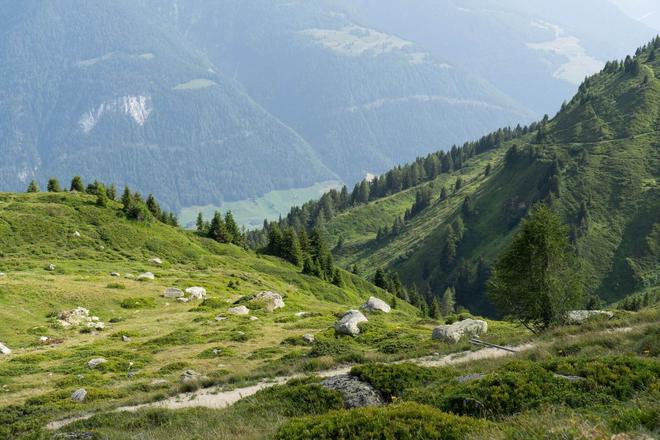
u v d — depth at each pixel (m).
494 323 69.69
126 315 67.50
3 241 96.00
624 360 18.72
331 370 34.81
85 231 108.94
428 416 15.36
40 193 123.12
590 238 188.12
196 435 19.75
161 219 152.25
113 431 23.28
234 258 129.75
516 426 13.74
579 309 45.19
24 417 29.95
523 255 43.56
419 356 36.09
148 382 37.25
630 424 12.57
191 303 75.75
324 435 15.07
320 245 150.00
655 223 185.38
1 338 53.16
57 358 46.50
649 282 166.50
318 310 75.19
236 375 34.94
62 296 68.00
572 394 16.75
